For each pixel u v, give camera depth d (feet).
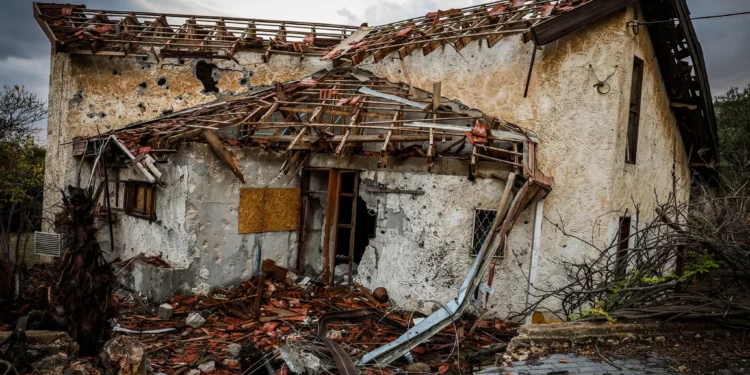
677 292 19.54
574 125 25.13
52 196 34.88
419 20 32.96
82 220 17.42
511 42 26.89
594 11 23.57
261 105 29.68
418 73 30.81
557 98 25.48
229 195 27.14
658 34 27.53
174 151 25.63
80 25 35.83
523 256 25.62
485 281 25.30
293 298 26.45
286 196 29.50
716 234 19.38
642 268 19.66
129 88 35.24
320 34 38.34
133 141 27.30
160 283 24.85
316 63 37.35
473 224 25.32
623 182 25.93
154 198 27.86
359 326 22.79
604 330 17.51
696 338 17.51
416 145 26.30
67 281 17.08
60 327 16.70
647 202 29.89
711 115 31.55
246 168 27.68
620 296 19.40
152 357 19.16
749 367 15.33
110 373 13.88
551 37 22.98
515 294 25.58
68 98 34.12
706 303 18.26
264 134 29.99
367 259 28.19
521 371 15.37
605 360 16.01
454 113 26.61
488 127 26.21
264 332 22.04
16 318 19.63
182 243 25.85
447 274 25.09
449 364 19.20
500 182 25.31
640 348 16.90
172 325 22.65
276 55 37.14
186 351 19.90
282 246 29.66
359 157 28.09
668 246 19.31
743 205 20.94
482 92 27.91
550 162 25.58
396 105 27.45
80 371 13.44
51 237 18.78
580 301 20.44
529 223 25.64
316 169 29.04
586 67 24.90
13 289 20.49
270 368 17.46
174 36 36.01
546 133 25.72
